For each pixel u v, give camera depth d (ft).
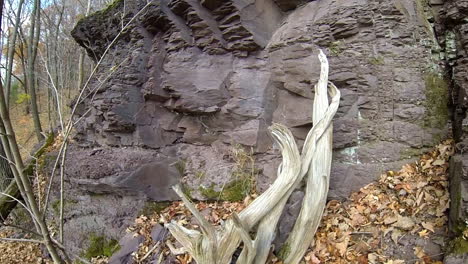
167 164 19.29
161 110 20.43
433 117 15.80
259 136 18.11
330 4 17.71
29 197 5.94
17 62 40.78
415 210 13.60
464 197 11.77
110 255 17.61
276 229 14.79
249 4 18.45
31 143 43.45
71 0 48.98
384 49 16.26
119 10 22.00
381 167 15.56
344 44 16.83
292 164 14.10
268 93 18.49
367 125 16.06
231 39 18.84
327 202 15.71
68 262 6.69
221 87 18.80
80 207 19.93
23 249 22.24
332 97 16.06
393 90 15.99
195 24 18.84
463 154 13.02
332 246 13.61
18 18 14.82
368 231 13.67
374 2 16.60
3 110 5.46
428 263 12.03
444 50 16.63
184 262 14.98
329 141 15.01
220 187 18.01
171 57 19.44
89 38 25.12
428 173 14.52
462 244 11.25
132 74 19.81
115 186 18.53
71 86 44.50
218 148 19.17
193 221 16.94
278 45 18.21
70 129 7.53
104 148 20.62
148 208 18.44
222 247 12.35
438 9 17.15
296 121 17.33
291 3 19.07
